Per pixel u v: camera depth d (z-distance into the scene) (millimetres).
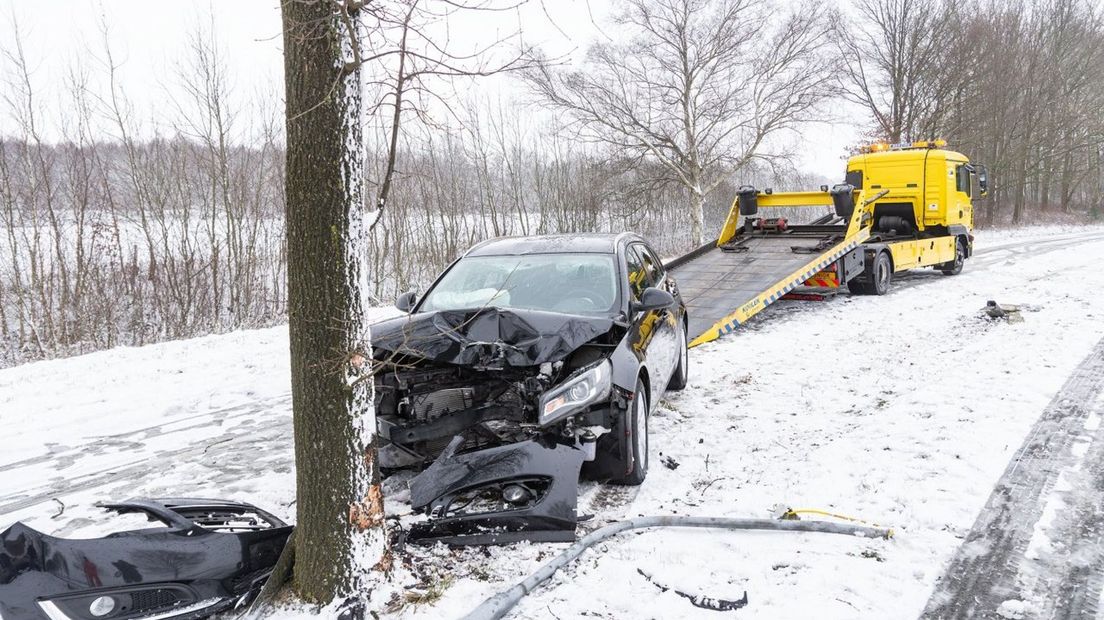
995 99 39281
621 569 3693
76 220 21859
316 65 3125
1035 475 4727
